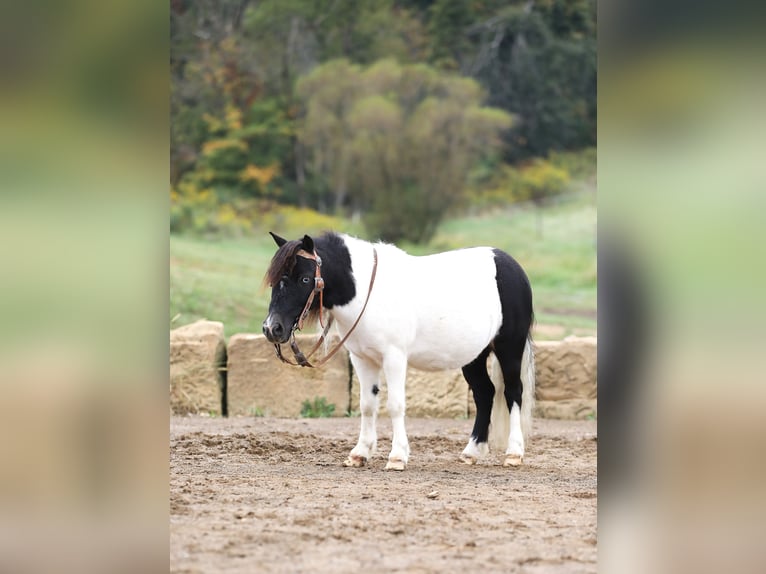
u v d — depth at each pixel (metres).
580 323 31.84
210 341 19.06
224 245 39.47
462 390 19.00
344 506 10.18
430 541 8.57
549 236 43.75
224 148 45.84
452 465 13.55
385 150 45.03
